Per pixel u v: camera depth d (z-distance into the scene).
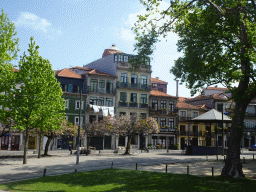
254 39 16.55
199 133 55.69
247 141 58.03
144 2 17.52
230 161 16.00
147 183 13.97
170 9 18.12
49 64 26.59
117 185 13.91
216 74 20.69
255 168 21.03
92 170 19.72
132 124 37.59
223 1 16.86
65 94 46.16
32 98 25.12
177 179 14.88
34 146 43.94
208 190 12.07
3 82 23.53
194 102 64.88
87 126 38.91
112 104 50.06
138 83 52.94
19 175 17.97
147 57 19.77
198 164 24.11
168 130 53.66
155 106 54.28
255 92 15.54
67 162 25.83
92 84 48.97
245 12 16.44
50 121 27.47
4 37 21.77
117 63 52.00
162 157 31.91
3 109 24.20
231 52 18.66
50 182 14.83
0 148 41.75
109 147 48.97
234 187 12.70
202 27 18.52
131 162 25.89
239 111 16.39
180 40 21.38
